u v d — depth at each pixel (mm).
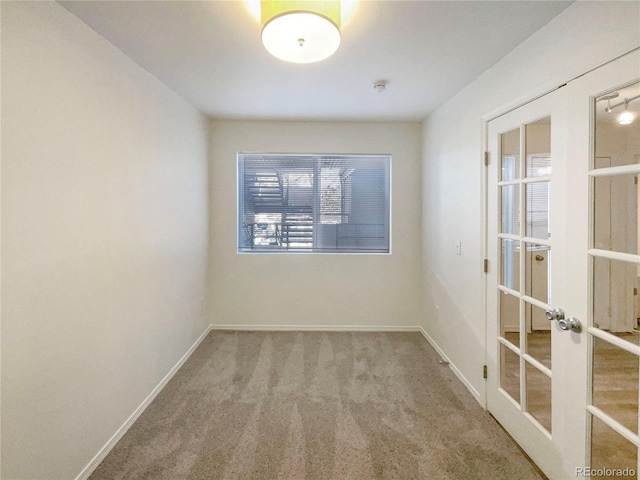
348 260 3736
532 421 1755
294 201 3738
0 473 1224
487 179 2209
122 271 1960
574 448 1484
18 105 1278
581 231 1433
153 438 1934
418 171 3695
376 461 1757
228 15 1601
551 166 1619
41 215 1383
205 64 2145
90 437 1683
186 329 2986
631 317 1252
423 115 3373
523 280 1829
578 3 1434
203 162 3391
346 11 1561
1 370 1222
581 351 1443
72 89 1557
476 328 2355
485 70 2205
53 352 1450
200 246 3342
